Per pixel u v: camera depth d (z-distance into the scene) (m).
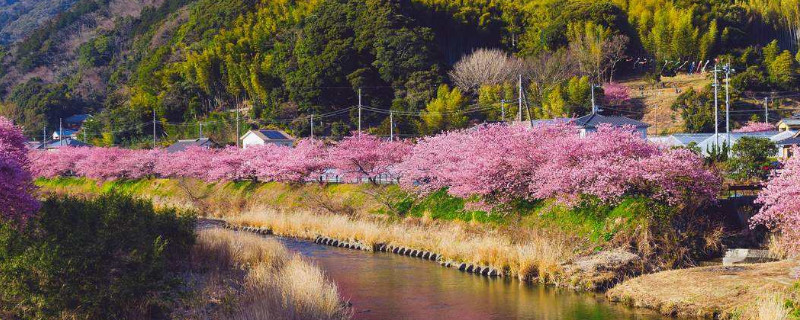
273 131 73.81
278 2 119.81
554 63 92.81
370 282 22.92
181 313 16.45
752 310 16.17
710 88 83.25
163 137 97.44
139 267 15.90
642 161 25.83
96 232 16.84
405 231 31.78
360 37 92.12
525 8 119.94
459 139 37.84
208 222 41.38
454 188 32.94
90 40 171.00
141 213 21.98
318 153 49.78
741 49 106.50
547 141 31.03
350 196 42.84
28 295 13.98
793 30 116.06
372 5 95.81
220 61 104.62
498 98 80.75
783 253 22.69
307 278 18.19
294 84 89.81
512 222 30.25
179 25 140.88
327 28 95.00
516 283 22.53
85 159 71.88
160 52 119.38
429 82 85.12
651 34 109.56
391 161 43.62
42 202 21.42
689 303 17.94
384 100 87.94
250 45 106.50
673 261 23.48
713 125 76.62
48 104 127.62
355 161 43.53
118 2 196.50
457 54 111.50
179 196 57.41
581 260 23.39
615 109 86.75
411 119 78.38
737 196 28.70
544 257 22.94
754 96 90.31
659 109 88.00
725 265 21.50
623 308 18.88
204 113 101.88
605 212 26.69
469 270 24.75
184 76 108.56
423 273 24.48
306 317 15.54
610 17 107.88
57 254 14.58
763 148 36.00
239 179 57.12
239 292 18.38
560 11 110.44
